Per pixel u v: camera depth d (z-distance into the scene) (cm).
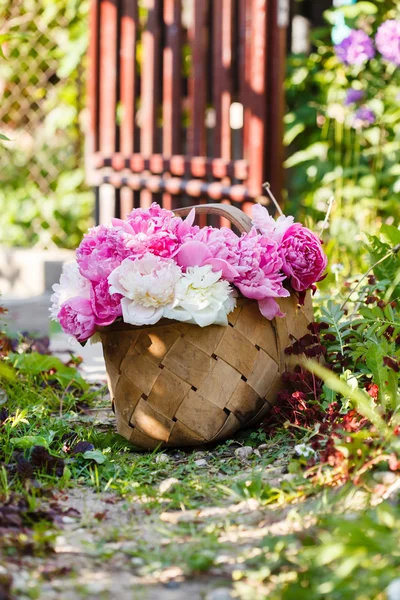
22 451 228
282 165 447
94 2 504
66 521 185
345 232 428
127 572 159
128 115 500
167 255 223
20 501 187
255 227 243
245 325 230
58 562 162
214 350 224
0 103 657
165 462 224
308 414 229
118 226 229
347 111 485
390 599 129
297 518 176
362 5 507
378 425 195
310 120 531
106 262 220
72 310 226
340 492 183
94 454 221
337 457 192
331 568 147
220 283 220
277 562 154
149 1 484
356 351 238
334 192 496
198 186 460
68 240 646
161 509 193
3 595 142
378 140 475
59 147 652
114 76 502
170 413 227
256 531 175
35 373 304
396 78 491
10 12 638
